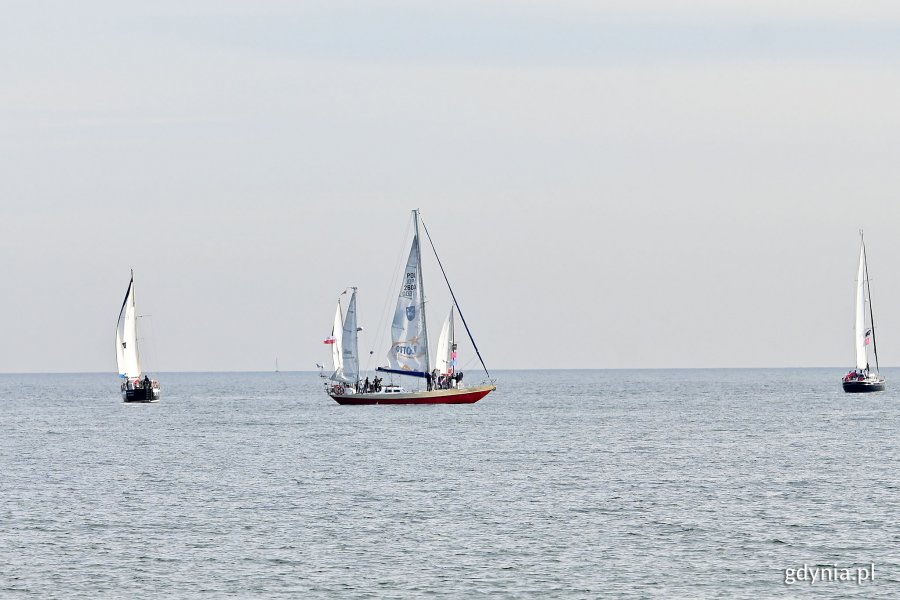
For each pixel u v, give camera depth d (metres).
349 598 153.75
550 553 177.12
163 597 154.50
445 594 155.25
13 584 160.62
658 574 164.88
